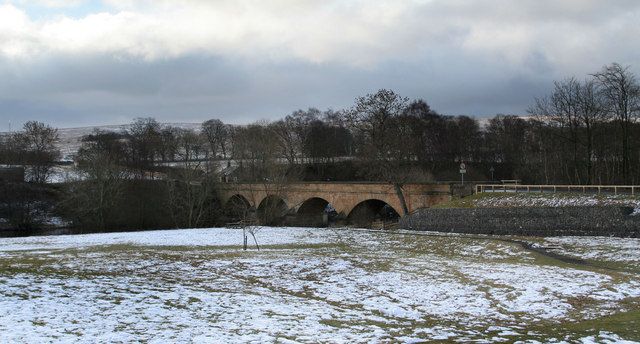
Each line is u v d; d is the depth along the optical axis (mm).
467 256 48344
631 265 40062
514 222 60281
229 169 147750
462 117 159250
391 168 81625
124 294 29641
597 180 94438
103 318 23141
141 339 19344
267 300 28438
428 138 136875
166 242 62281
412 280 35219
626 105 76250
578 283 32812
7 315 23203
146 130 184375
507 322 23969
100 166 93438
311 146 156375
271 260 44969
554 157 100875
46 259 46344
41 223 103875
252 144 116562
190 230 79562
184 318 23484
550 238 54625
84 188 92312
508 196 66375
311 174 142125
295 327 21797
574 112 84312
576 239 52469
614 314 25344
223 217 107125
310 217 96312
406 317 24828
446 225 67125
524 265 41312
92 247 57219
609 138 89562
